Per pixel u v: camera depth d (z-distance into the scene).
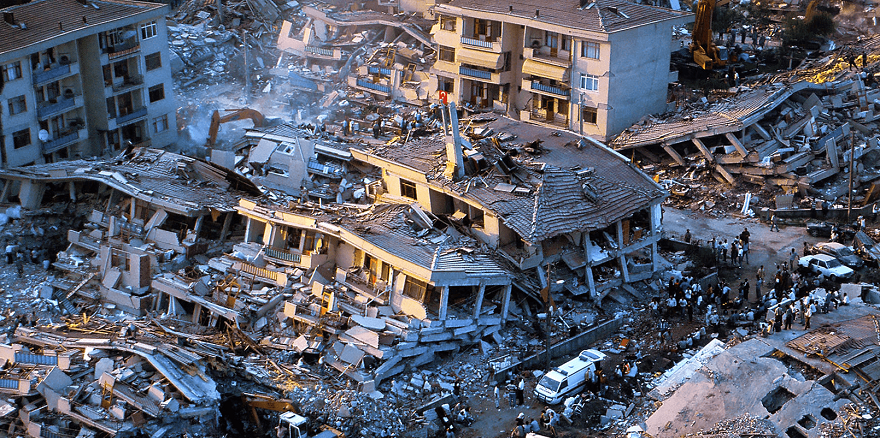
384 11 110.62
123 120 79.12
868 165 80.44
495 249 59.94
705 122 81.00
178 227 66.75
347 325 56.91
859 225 71.12
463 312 57.72
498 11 88.19
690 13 86.88
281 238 63.28
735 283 65.94
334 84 101.00
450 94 94.12
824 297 59.53
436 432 51.50
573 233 61.59
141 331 57.28
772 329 56.06
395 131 85.56
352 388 53.69
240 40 111.00
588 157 68.06
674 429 49.66
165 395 51.22
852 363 51.91
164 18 81.25
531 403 53.75
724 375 52.28
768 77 98.31
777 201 75.50
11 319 60.88
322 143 76.94
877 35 108.00
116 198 67.88
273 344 57.09
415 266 55.81
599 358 55.06
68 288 63.53
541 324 59.50
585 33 82.44
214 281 61.84
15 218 68.44
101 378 51.94
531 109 89.81
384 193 67.25
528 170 64.38
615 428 51.00
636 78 85.31
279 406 52.72
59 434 50.22
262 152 75.56
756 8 126.25
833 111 85.00
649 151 83.75
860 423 48.00
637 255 66.06
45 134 73.56
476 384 55.22
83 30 74.56
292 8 121.38
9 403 51.66
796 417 48.72
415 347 55.59
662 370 55.88
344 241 60.38
